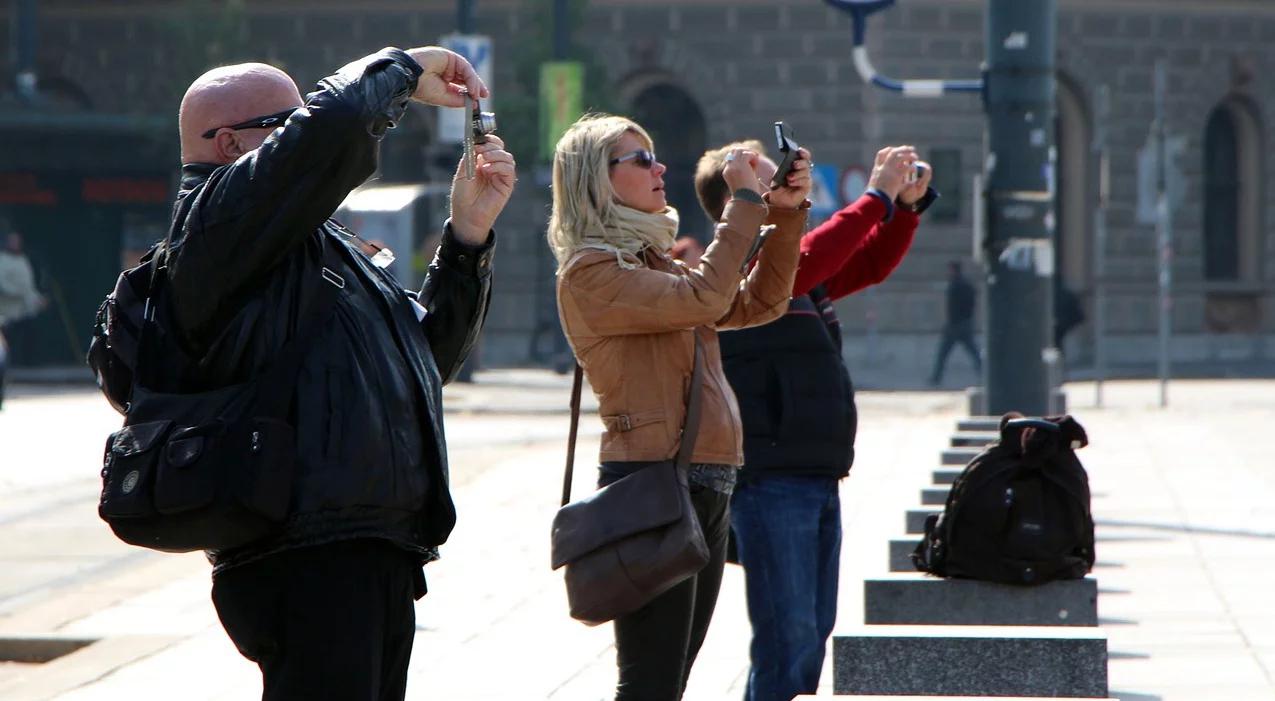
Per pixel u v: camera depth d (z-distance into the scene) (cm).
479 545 3766
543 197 10238
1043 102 4116
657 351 1545
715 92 11719
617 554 1498
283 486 1171
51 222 10850
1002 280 4125
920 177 1939
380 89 1205
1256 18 12612
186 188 1270
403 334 1296
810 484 1881
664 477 1512
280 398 1196
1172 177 7756
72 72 12600
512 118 11125
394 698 1305
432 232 9688
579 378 1641
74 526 4200
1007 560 2292
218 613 1261
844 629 2031
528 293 11831
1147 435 6225
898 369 11256
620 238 1538
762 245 1645
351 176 1194
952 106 11475
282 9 12244
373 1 12125
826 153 11556
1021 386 4125
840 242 1847
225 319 1209
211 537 1179
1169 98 12406
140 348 1233
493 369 11306
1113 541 3628
